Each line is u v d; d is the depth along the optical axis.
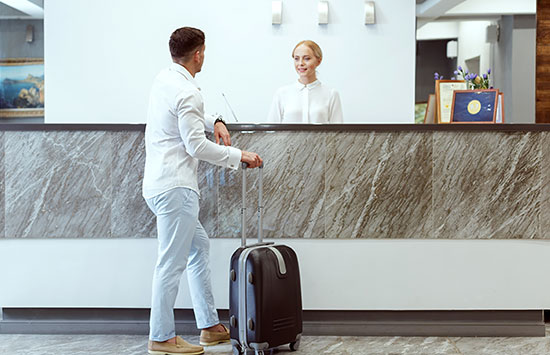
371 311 3.42
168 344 3.04
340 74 5.33
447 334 3.41
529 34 5.89
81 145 3.37
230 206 3.39
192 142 2.91
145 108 5.36
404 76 5.32
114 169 3.38
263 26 5.31
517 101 6.00
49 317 3.47
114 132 3.38
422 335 3.41
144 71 5.35
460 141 3.36
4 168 3.38
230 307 3.02
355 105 5.34
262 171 3.23
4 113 6.62
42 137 3.37
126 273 3.42
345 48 5.31
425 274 3.39
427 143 3.36
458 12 5.71
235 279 2.97
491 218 3.37
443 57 5.73
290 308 2.99
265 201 3.37
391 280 3.39
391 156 3.36
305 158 3.36
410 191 3.37
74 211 3.38
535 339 3.36
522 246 3.38
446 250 3.38
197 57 3.08
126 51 5.34
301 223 3.38
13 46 6.59
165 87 2.99
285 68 5.32
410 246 3.39
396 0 5.29
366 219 3.37
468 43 5.76
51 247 3.41
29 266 3.42
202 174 3.39
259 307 2.87
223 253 3.41
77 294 3.43
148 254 3.41
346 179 3.37
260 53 5.33
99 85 5.36
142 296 3.42
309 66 4.14
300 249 3.39
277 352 3.10
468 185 3.37
